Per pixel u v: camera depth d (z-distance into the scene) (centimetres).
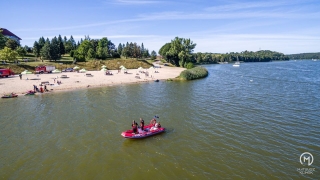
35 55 10688
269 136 2378
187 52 12612
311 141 2245
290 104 3641
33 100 4166
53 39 12644
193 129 2620
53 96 4534
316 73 8869
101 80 6656
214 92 4847
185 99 4184
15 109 3528
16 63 8238
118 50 16638
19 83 5672
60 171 1761
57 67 8719
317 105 3556
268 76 7906
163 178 1661
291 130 2530
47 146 2200
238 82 6406
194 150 2095
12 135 2477
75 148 2153
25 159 1948
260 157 1947
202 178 1652
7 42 10200
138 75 7900
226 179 1638
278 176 1673
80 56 10294
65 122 2892
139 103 3897
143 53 16925
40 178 1672
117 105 3756
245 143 2222
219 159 1923
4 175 1712
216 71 10588
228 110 3362
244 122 2820
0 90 4866
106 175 1706
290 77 7481
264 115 3083
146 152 2072
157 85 6050
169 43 15125
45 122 2898
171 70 10156
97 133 2522
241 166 1809
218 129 2602
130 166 1830
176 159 1933
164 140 2333
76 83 6025
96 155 2014
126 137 2319
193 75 7475
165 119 2998
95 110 3447
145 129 2503
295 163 1848
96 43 14550
